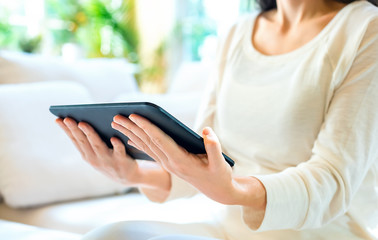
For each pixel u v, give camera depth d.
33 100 1.37
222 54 1.05
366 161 0.74
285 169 0.78
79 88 1.52
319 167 0.72
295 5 0.91
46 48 3.86
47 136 1.34
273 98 0.86
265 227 0.69
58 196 1.30
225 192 0.64
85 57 3.90
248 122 0.90
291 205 0.68
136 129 0.62
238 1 3.17
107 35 3.98
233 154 0.94
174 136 0.60
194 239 0.68
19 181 1.25
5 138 1.28
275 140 0.85
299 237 0.78
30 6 3.76
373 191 0.81
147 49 3.88
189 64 1.95
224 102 0.96
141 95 1.61
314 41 0.84
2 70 1.53
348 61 0.76
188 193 0.95
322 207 0.70
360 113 0.73
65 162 1.33
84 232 1.09
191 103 1.57
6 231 0.97
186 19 3.63
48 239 0.92
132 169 0.86
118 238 0.72
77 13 3.92
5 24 3.56
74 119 0.74
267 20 1.01
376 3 0.88
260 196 0.68
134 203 1.27
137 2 3.84
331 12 0.88
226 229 0.85
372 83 0.74
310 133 0.81
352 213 0.79
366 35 0.76
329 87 0.79
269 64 0.90
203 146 0.60
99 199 1.38
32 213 1.26
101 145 0.78
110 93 1.74
